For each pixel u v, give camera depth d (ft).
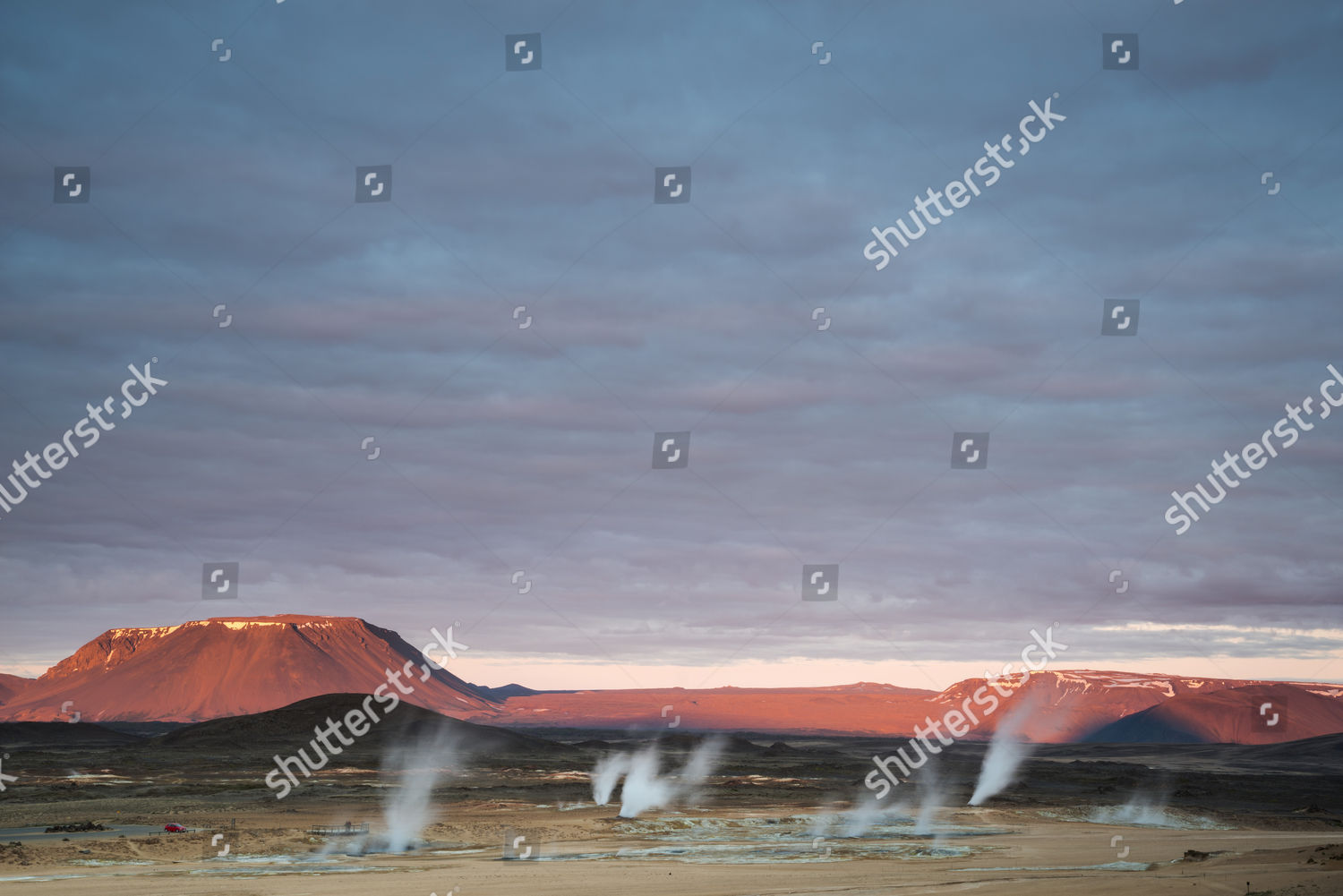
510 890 163.43
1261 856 186.19
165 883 169.27
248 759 597.93
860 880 172.24
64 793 385.09
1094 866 192.75
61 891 162.09
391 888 164.55
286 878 176.65
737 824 279.08
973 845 234.38
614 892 159.53
